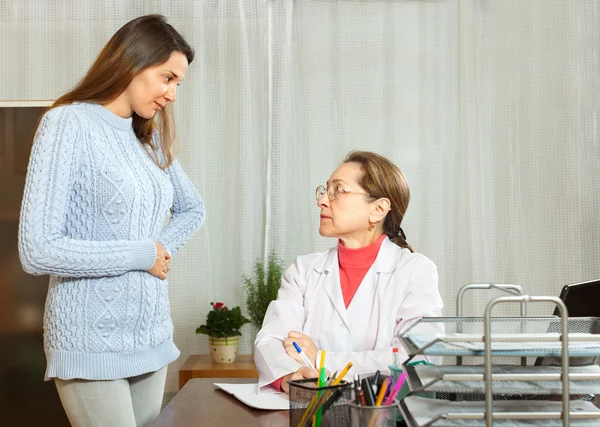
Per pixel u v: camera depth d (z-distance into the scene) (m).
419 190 3.94
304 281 2.00
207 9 3.94
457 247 3.92
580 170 3.89
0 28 3.90
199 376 3.43
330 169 3.95
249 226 3.89
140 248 1.81
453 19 3.95
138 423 1.91
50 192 1.72
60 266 1.71
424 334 1.19
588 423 1.10
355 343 1.89
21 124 3.42
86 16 3.90
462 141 3.90
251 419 1.46
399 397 1.31
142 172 1.92
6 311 3.34
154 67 1.86
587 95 3.88
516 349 1.08
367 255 1.95
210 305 3.88
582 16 3.88
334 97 3.95
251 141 3.93
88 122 1.82
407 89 3.96
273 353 1.74
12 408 3.34
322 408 1.29
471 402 1.17
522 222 3.90
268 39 3.94
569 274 3.86
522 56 3.90
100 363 1.77
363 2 3.96
